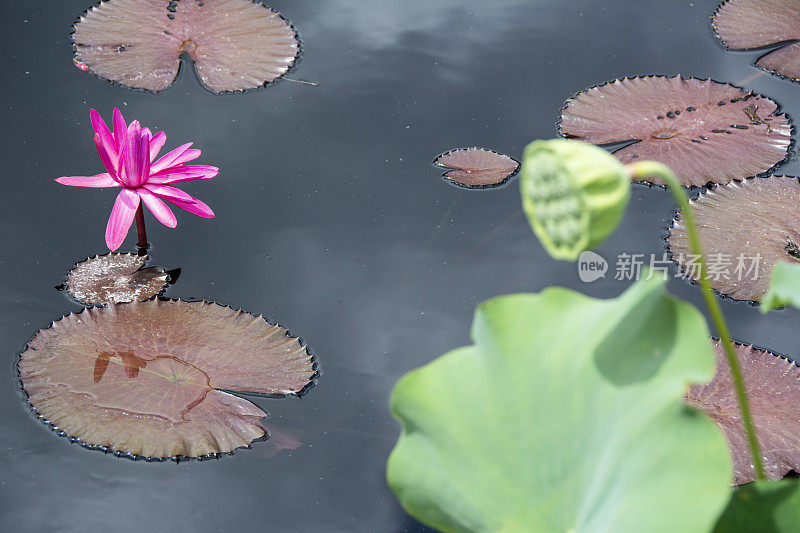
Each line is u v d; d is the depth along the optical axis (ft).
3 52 13.52
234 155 13.08
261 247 12.73
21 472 11.99
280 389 12.22
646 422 9.61
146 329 12.37
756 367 12.27
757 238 12.76
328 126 13.26
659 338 9.86
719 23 13.93
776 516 10.74
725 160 13.10
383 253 12.73
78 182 12.57
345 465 12.06
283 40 13.70
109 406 12.13
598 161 9.00
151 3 13.82
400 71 13.60
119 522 11.89
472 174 13.05
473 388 11.30
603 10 14.07
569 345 10.82
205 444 12.06
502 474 10.92
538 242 12.80
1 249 12.64
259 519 11.93
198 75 13.48
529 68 13.65
